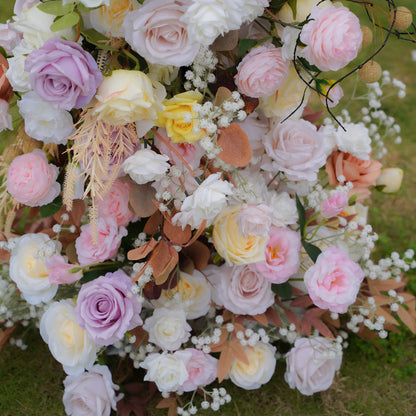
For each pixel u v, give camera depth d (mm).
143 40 1391
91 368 1542
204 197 1388
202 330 1647
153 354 1515
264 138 1541
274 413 1619
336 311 1509
